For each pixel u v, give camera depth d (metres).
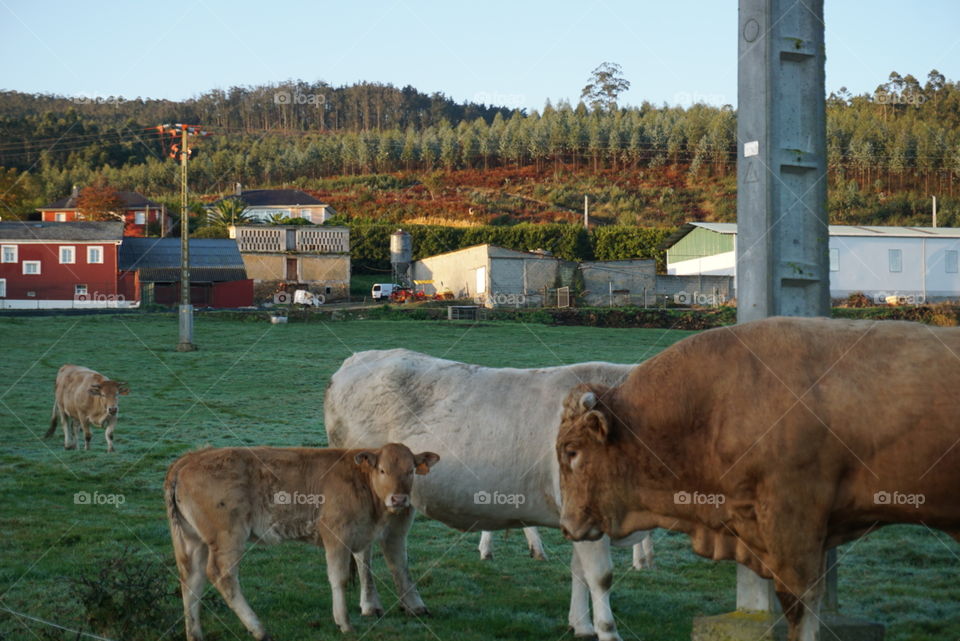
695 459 5.97
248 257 68.88
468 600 8.83
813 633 5.59
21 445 17.48
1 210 105.94
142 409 21.81
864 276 59.84
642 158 147.12
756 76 7.25
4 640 7.29
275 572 9.63
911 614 8.09
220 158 154.00
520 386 8.62
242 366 30.30
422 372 9.11
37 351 33.22
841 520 5.70
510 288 61.53
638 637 7.62
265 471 7.88
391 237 77.56
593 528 6.32
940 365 5.47
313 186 146.75
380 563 10.27
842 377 5.59
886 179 123.06
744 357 5.86
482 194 134.75
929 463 5.39
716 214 117.88
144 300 59.97
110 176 141.00
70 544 10.39
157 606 7.77
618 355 33.47
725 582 9.44
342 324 46.41
